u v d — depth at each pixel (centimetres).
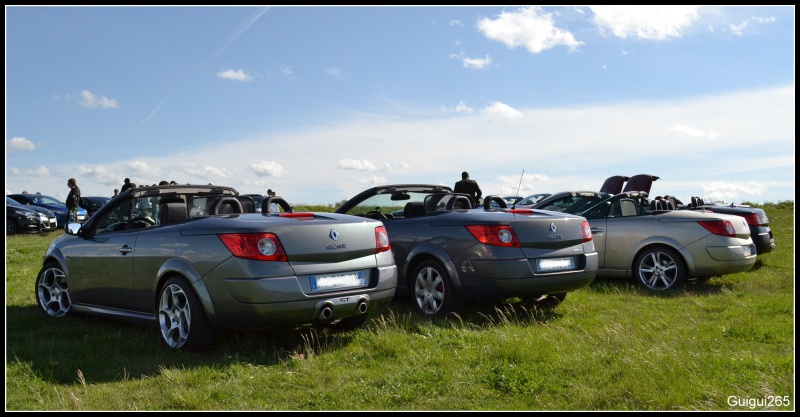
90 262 647
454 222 703
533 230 682
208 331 535
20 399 432
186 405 418
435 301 718
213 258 524
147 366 509
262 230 519
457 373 477
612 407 407
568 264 703
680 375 455
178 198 680
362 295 557
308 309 525
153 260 573
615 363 482
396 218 790
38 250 1379
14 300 797
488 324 668
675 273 924
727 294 866
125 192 661
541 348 534
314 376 482
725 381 442
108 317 634
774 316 704
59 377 480
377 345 556
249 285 508
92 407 415
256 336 591
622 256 960
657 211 959
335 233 550
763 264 1180
